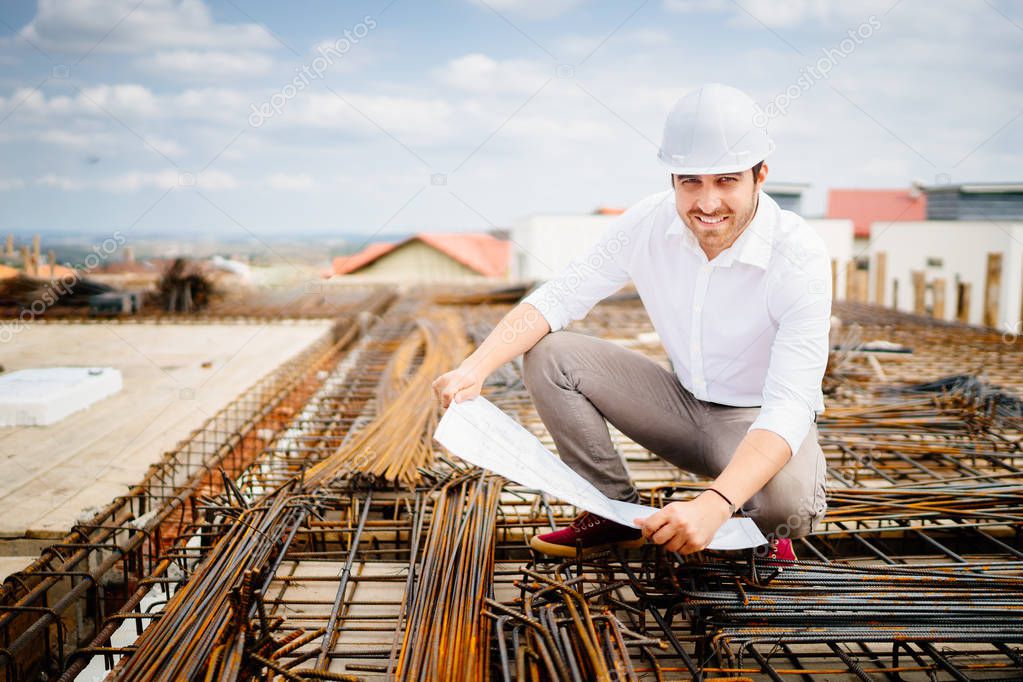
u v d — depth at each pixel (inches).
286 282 396.5
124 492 119.7
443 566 78.0
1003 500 96.7
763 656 70.6
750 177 69.2
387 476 103.6
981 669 68.8
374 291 443.8
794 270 71.8
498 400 162.6
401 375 185.8
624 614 78.6
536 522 96.0
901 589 73.5
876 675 68.9
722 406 82.4
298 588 83.9
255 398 166.4
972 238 471.2
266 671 60.9
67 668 63.1
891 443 131.9
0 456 138.3
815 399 70.4
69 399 167.8
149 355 245.6
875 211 876.6
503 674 59.5
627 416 83.5
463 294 408.2
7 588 72.7
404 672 62.2
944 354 222.2
